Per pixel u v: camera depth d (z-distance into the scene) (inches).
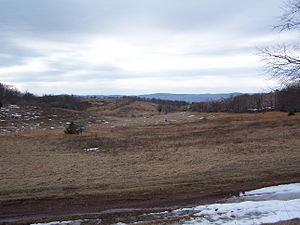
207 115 2824.8
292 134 886.4
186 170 451.2
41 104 3474.4
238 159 518.0
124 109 5182.1
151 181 386.9
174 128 1612.9
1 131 1656.0
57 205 305.0
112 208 287.6
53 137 1227.2
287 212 226.2
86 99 6628.9
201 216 241.8
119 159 617.6
